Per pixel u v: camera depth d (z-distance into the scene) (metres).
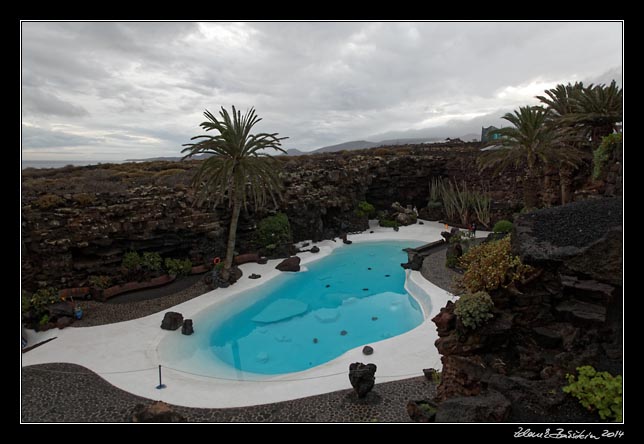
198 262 25.34
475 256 10.42
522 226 9.63
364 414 10.71
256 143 23.77
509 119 27.25
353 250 32.84
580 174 27.75
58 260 19.94
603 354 7.61
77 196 21.73
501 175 40.97
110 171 38.38
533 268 8.58
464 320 8.59
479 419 7.26
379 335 17.98
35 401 11.56
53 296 18.45
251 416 10.90
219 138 23.17
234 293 22.33
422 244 33.94
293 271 26.81
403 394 11.77
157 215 22.98
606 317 7.84
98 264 21.42
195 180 23.81
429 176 46.97
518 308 8.70
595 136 27.12
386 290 23.86
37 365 14.08
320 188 36.38
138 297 21.20
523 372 8.12
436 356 14.34
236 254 27.80
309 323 19.34
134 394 12.29
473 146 54.78
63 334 16.80
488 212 37.19
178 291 22.25
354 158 44.44
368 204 41.44
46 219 19.67
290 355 16.25
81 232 20.45
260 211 29.83
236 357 16.03
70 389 12.42
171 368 14.35
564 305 8.21
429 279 23.47
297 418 10.66
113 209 21.66
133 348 15.67
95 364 14.28
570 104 27.23
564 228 9.08
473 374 8.57
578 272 7.97
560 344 8.18
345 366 13.92
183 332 17.31
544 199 32.50
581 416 6.99
